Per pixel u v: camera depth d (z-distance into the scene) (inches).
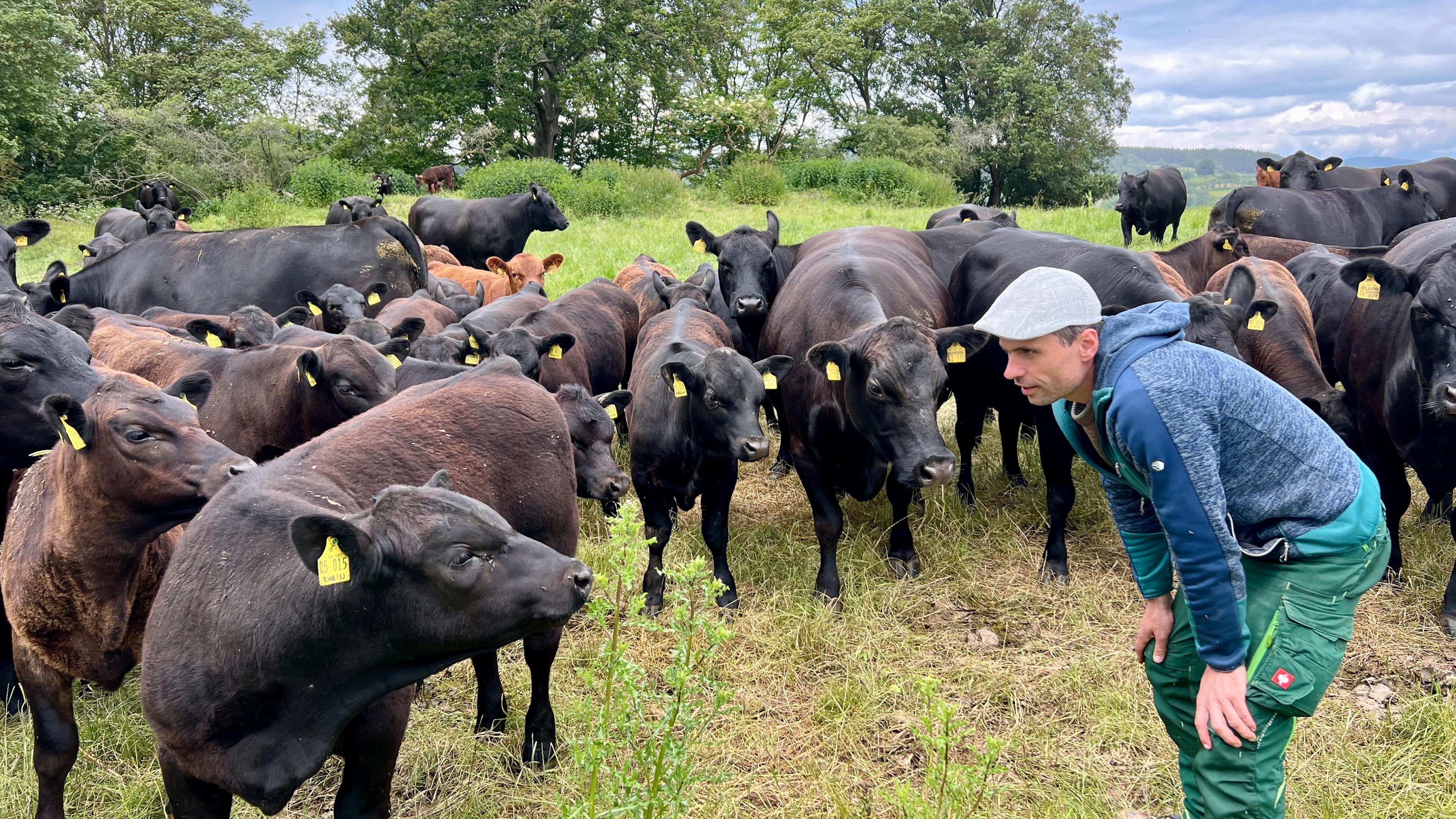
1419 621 194.2
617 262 633.6
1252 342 240.5
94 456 128.9
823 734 163.0
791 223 938.1
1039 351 101.7
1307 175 685.9
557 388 274.7
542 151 1883.6
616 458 290.7
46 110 1103.6
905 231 313.9
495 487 141.3
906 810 109.3
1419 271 205.6
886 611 202.5
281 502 113.7
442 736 159.2
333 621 104.7
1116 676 175.5
